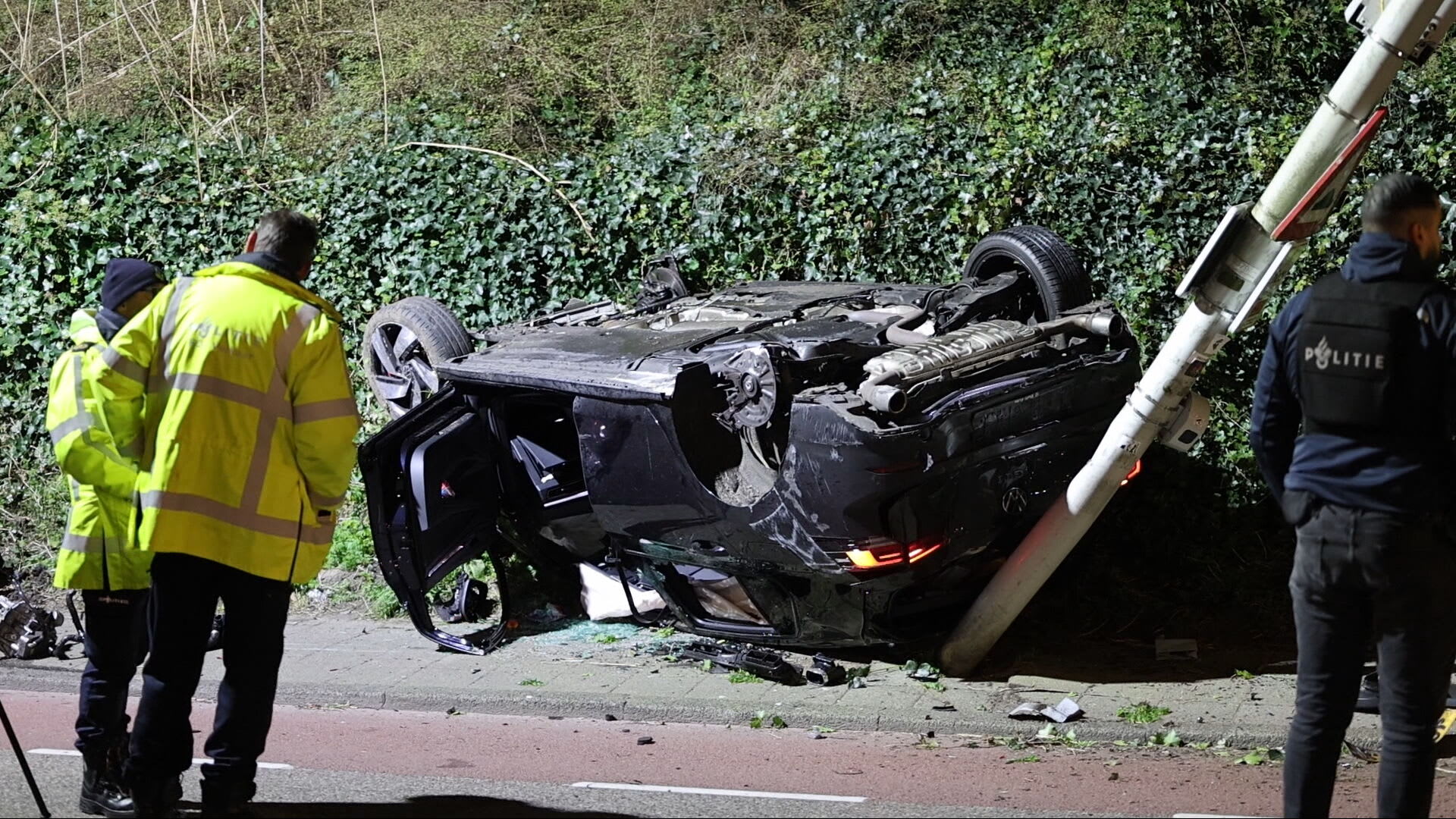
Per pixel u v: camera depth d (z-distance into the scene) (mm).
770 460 6414
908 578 5863
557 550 7547
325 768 5504
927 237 8703
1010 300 7125
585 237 9477
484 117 12102
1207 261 5266
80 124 12227
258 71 13211
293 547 4363
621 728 6027
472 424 7172
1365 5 4914
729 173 9234
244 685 4355
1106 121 8977
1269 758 5336
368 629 7531
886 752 5559
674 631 7164
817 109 10680
